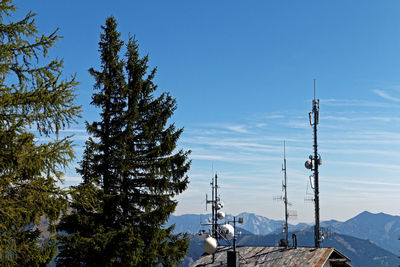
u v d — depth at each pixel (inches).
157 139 856.3
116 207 768.3
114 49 846.5
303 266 943.7
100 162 784.9
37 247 408.5
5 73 381.4
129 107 847.1
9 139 357.4
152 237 775.1
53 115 388.5
